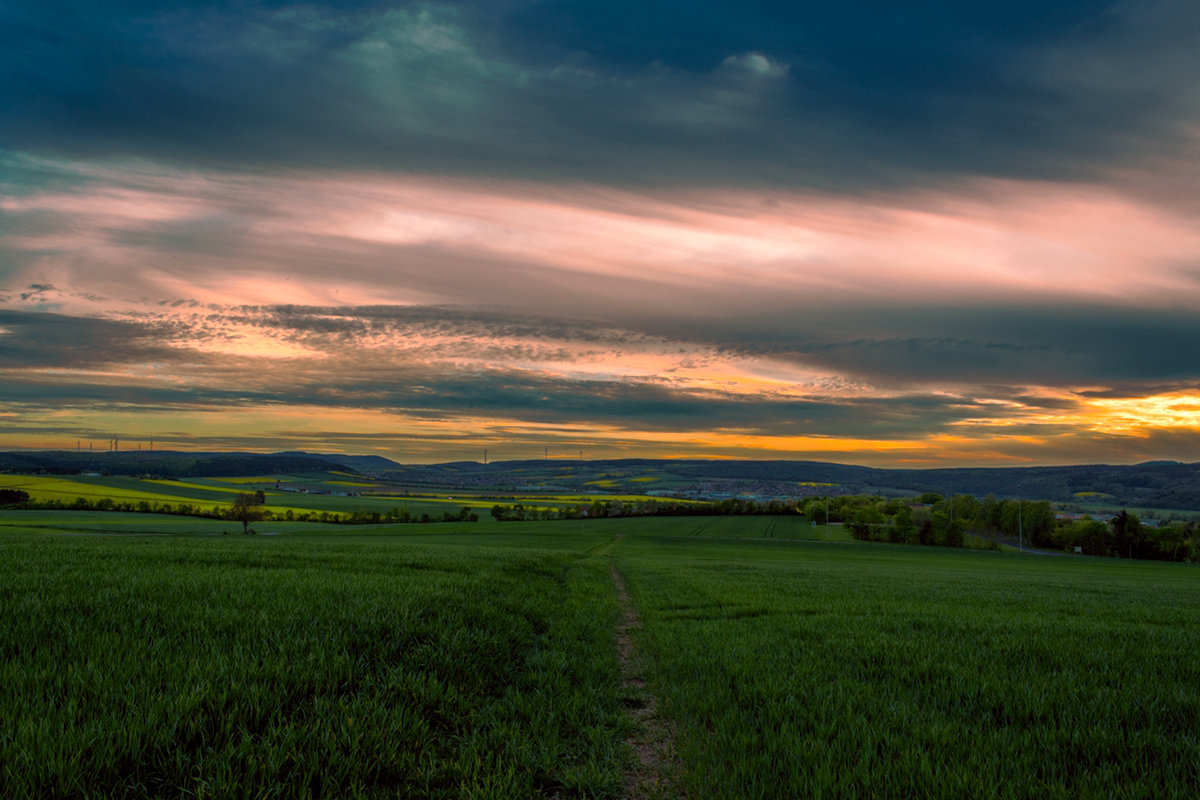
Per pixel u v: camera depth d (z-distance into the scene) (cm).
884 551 7538
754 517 12644
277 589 1020
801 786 447
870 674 757
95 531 7688
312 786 423
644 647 1029
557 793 480
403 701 562
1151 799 423
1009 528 11375
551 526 10125
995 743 512
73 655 576
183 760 417
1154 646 927
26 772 370
